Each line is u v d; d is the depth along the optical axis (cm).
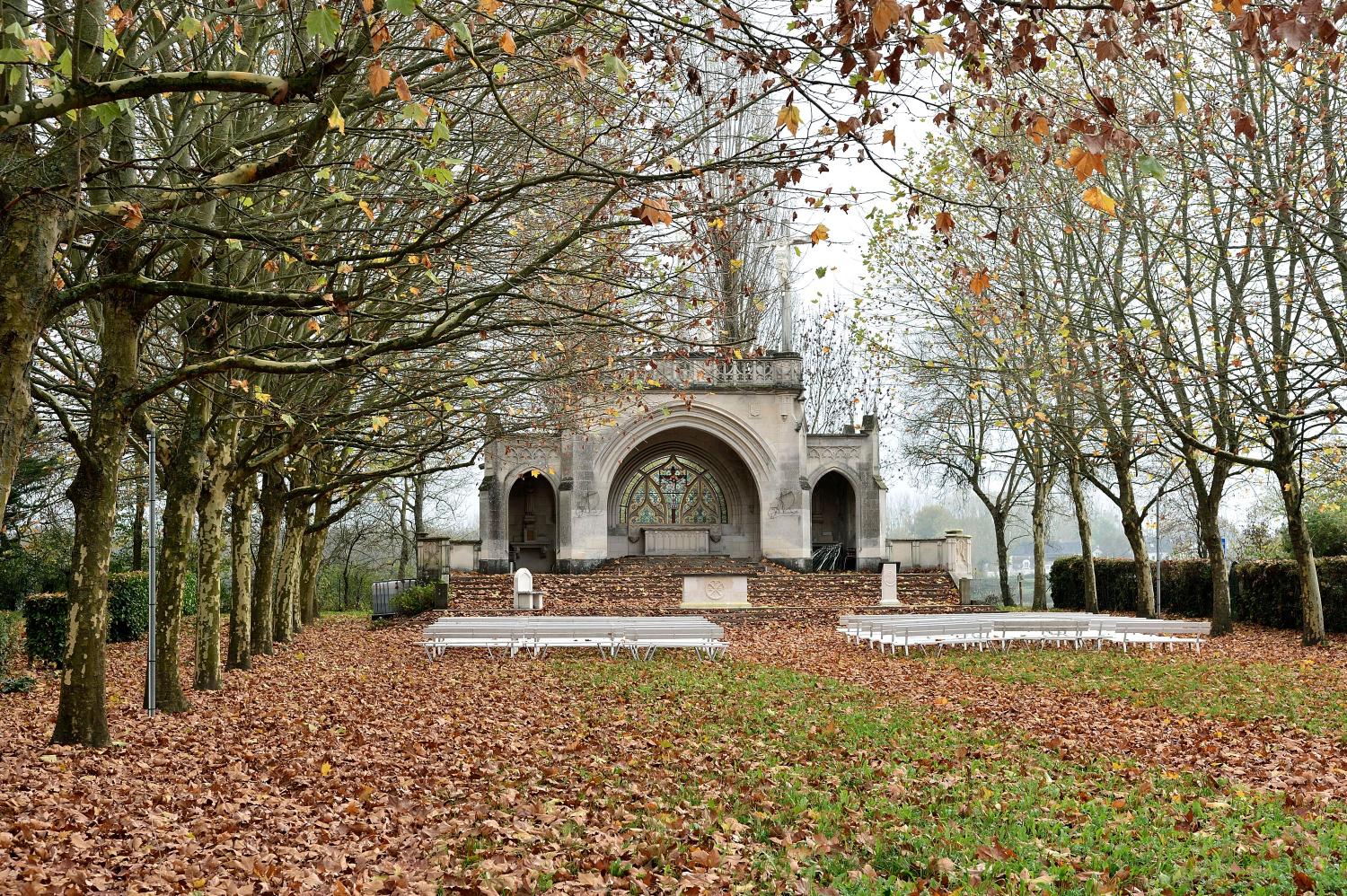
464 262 1245
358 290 1362
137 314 1120
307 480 2534
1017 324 2330
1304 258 1838
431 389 1669
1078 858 723
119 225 942
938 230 806
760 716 1364
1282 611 2756
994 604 3584
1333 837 739
